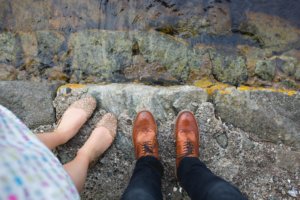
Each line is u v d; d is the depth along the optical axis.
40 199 0.47
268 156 1.11
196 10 1.26
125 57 1.22
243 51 1.24
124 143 1.11
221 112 1.14
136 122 1.10
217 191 0.78
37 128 1.13
